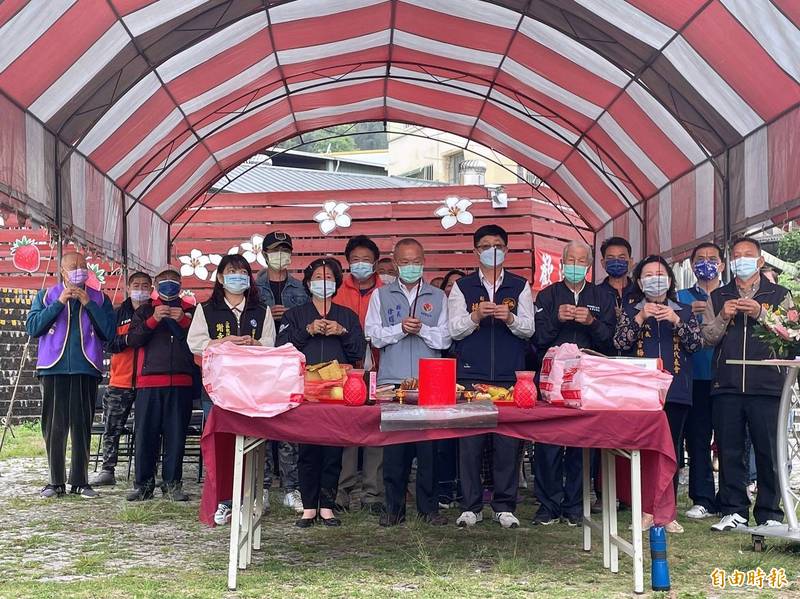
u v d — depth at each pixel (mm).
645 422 4234
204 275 13141
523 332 5547
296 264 13531
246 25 7871
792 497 5570
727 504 5812
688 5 6137
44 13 5766
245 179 19312
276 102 10398
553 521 6078
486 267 5629
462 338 5625
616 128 9172
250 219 13594
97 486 7949
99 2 6027
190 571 4633
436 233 13336
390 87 10578
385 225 13422
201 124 9883
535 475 6129
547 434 4258
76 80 6777
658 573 4215
